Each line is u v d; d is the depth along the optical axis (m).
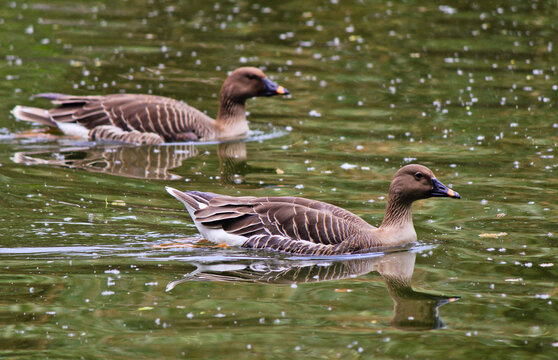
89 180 16.28
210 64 26.19
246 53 27.55
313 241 13.16
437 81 24.89
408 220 13.67
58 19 31.33
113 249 12.88
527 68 26.31
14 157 17.86
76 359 9.30
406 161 17.86
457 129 20.36
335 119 21.41
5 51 26.66
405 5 34.69
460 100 22.98
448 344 9.84
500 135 19.83
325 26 31.39
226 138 20.30
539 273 12.09
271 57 27.20
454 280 11.91
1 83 23.38
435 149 18.77
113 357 9.35
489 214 14.72
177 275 12.04
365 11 33.84
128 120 19.69
